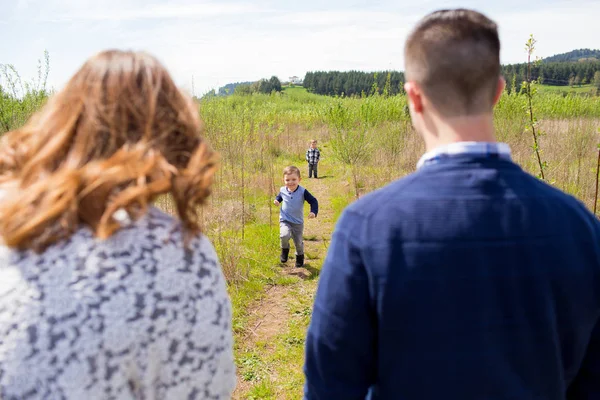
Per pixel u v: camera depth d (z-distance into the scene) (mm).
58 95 964
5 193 915
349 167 13820
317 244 7715
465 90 1105
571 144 11102
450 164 1107
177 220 990
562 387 1132
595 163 9875
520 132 10297
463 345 1055
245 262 6254
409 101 1236
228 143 9742
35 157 897
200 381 929
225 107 10180
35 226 834
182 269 923
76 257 848
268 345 4406
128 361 840
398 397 1122
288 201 6500
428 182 1104
